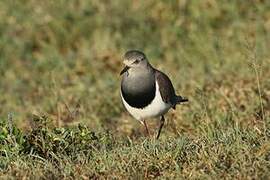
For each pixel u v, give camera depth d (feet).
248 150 31.50
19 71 61.82
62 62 61.21
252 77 48.52
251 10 64.39
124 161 31.91
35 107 51.80
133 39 64.08
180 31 63.87
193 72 55.01
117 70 59.57
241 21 63.00
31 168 32.30
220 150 31.83
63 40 65.98
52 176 31.24
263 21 62.28
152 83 36.70
